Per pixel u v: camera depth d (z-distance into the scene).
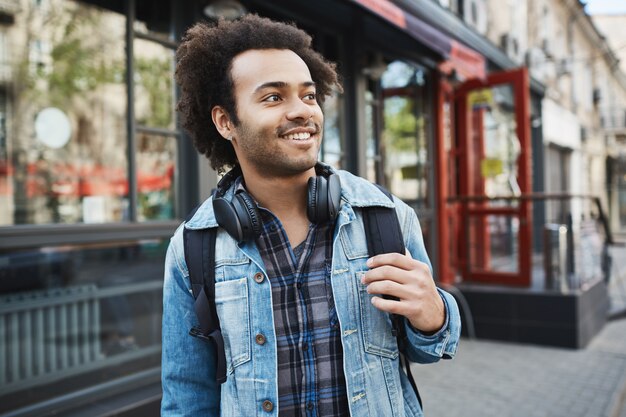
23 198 2.65
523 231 5.16
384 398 0.94
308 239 0.99
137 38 2.91
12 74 2.63
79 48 2.85
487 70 7.47
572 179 13.62
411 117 5.33
